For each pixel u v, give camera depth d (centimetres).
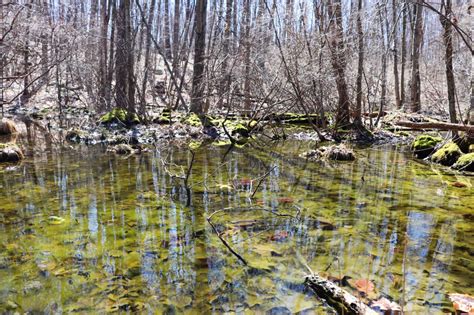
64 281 295
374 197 534
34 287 285
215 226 410
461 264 328
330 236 388
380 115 1294
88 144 972
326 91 1174
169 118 1298
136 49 1773
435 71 1611
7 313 253
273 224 420
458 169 738
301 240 377
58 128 1233
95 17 1933
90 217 432
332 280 298
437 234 396
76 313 255
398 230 407
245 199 514
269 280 299
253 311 259
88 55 1565
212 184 591
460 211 473
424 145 894
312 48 1120
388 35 1423
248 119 1317
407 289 285
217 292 282
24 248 349
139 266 319
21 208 461
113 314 254
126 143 991
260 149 966
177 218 433
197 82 1334
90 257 333
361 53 1157
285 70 1085
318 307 264
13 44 1191
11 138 1042
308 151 882
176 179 617
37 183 579
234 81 1266
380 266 323
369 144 1090
